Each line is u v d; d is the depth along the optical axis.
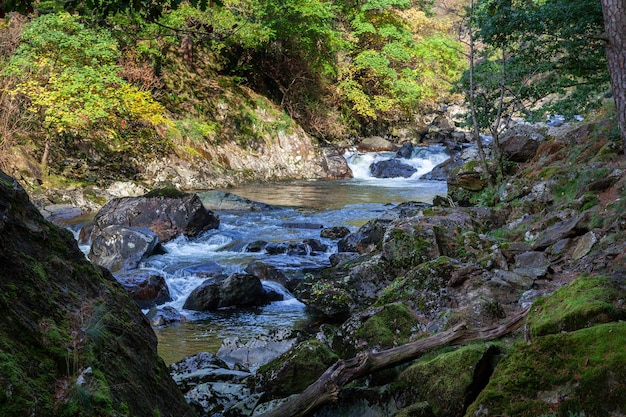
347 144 32.31
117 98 20.23
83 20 20.42
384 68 34.34
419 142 35.47
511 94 13.92
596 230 7.77
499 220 10.34
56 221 16.12
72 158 20.80
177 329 8.88
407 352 5.08
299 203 19.44
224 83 28.23
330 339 6.40
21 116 19.62
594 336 4.23
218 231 14.85
